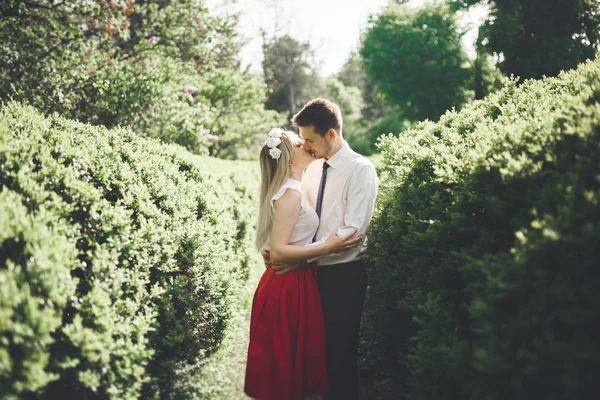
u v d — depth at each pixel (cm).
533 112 287
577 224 170
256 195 881
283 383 263
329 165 283
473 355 189
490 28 1688
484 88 2056
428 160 321
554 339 154
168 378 274
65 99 593
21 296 182
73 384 211
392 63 2545
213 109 1018
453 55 2528
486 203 223
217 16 1045
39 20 674
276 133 284
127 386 224
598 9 1463
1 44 580
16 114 331
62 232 238
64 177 279
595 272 161
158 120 750
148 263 291
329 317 272
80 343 205
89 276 245
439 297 232
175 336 296
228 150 1659
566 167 200
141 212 325
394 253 324
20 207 220
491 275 189
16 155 263
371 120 4484
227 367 340
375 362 337
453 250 246
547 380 156
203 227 394
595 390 148
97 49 761
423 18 2561
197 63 1120
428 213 279
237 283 471
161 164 418
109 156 349
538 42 1580
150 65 791
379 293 339
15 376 169
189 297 327
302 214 276
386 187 378
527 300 173
